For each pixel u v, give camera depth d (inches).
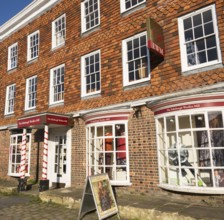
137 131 325.1
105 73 389.4
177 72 305.0
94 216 259.0
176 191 271.7
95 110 379.9
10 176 534.3
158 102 289.3
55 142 453.1
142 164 313.1
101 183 251.1
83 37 442.0
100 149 354.6
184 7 313.0
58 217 259.9
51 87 489.7
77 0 471.5
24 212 282.4
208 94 252.1
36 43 562.3
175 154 280.1
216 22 283.1
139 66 353.7
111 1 405.4
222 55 273.3
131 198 293.7
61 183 424.2
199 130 257.1
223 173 250.8
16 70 597.9
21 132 529.0
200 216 206.1
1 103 625.0
